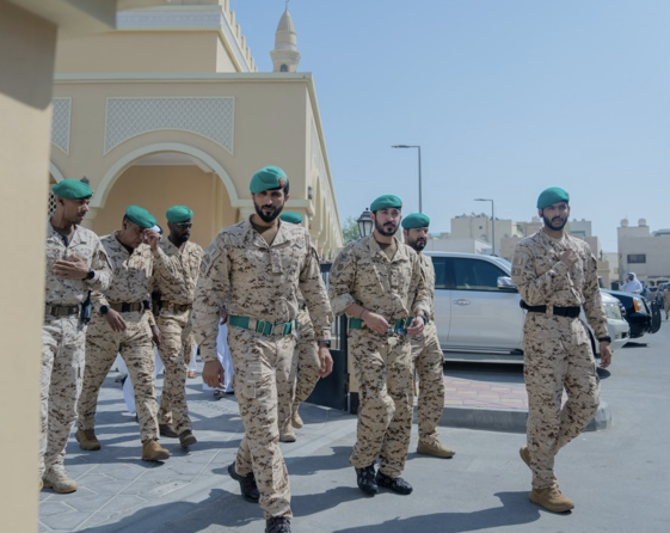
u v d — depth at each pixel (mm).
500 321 10266
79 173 14383
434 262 10703
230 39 18094
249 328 3773
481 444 6012
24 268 1939
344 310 4410
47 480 4340
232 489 4469
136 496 4289
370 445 4379
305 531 3838
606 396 8656
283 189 3850
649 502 4410
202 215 17688
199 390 8648
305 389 6191
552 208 4332
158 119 14438
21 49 1930
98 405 7516
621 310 11352
